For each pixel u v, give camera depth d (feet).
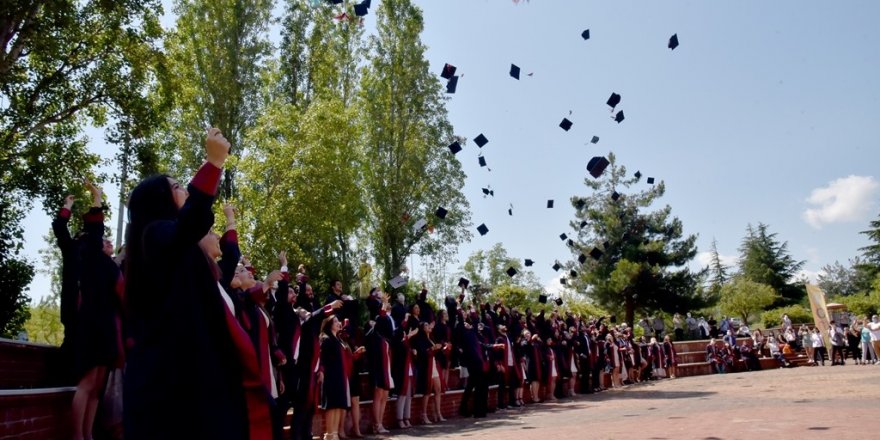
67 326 20.71
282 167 70.33
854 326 96.58
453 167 104.73
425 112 104.12
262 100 98.32
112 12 56.03
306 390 30.50
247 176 70.49
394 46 103.71
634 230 133.28
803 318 160.76
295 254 71.97
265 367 19.65
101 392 19.72
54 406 17.95
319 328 31.96
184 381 7.79
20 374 21.62
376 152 103.19
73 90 56.65
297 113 74.59
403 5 104.27
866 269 204.13
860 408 34.04
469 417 46.34
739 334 107.55
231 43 93.81
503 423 39.22
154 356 7.84
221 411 7.89
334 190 72.79
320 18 100.17
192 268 8.39
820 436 24.00
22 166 54.39
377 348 38.45
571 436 28.60
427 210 104.88
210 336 8.23
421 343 43.45
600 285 130.21
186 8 94.68
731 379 74.90
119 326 19.72
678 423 31.55
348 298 40.01
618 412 41.60
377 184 101.45
